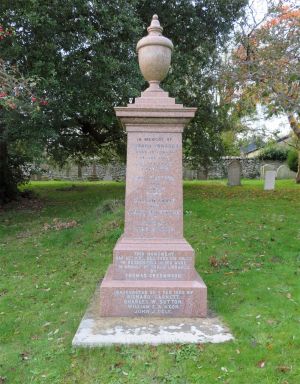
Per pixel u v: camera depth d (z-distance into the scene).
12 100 7.21
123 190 16.95
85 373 3.45
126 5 10.40
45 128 10.34
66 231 8.99
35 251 7.89
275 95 9.99
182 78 14.44
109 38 10.45
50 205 13.61
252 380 3.30
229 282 5.75
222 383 3.27
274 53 9.36
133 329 4.12
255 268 6.40
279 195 13.83
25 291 5.75
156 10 13.45
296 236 7.99
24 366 3.62
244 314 4.53
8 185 14.62
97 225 8.91
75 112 11.29
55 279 6.26
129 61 10.83
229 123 17.11
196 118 15.95
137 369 3.47
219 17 14.16
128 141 4.86
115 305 4.50
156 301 4.50
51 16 9.38
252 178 29.52
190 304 4.50
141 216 4.85
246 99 11.02
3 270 6.86
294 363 3.53
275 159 30.58
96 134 15.98
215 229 8.72
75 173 28.47
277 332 4.06
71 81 10.17
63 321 4.63
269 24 12.07
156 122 4.80
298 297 5.03
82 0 9.33
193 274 4.71
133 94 10.47
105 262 6.94
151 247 4.73
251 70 9.87
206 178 27.05
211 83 13.44
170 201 4.86
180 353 3.67
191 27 14.16
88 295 5.44
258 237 8.01
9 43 9.38
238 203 11.70
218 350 3.72
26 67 9.70
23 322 4.64
